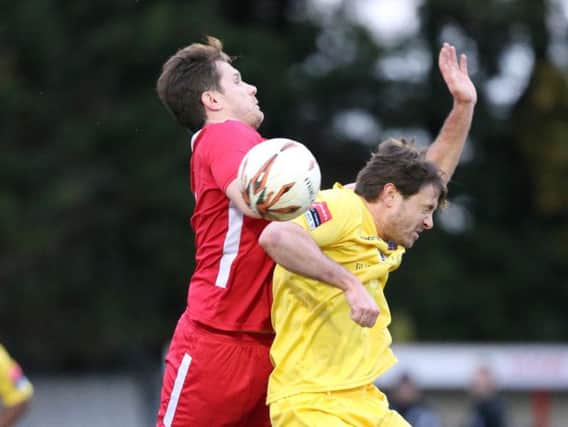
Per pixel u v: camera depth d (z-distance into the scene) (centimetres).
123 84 8675
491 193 9631
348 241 1762
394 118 9306
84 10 8638
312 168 1639
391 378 5384
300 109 9019
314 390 1775
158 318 8619
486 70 9438
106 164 8406
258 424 1931
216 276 1859
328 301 1775
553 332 9238
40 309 8531
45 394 8281
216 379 1864
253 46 8462
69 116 8681
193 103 1880
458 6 9019
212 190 1834
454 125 2073
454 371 5919
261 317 1853
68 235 8381
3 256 8312
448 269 8888
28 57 8712
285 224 1667
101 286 8525
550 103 9406
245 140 1789
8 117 8575
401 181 1780
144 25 8262
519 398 6119
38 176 8444
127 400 8238
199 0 8531
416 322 8838
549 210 9638
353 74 8925
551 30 9444
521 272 9388
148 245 8438
